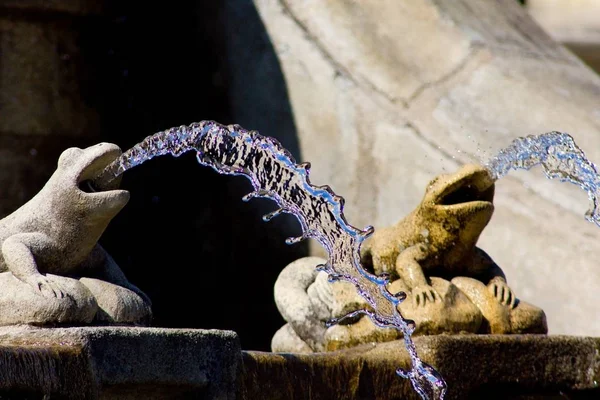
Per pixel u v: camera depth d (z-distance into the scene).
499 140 22.00
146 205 22.91
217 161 14.25
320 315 16.62
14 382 10.49
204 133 14.06
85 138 22.70
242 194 22.64
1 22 21.84
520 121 22.53
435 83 23.00
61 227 12.96
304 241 21.88
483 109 22.70
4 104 21.80
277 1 23.67
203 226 22.91
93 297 12.52
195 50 24.02
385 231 16.83
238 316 22.34
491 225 21.31
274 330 21.95
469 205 15.75
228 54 23.64
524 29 26.08
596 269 20.52
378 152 22.09
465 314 15.64
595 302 20.27
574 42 39.06
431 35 23.84
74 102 22.59
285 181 14.34
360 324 16.00
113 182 13.44
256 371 12.96
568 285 20.53
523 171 22.08
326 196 14.23
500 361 15.25
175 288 22.77
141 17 23.66
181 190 23.19
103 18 22.97
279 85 23.05
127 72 23.38
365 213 21.75
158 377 11.88
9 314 12.09
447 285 15.94
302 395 13.44
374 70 23.00
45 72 22.28
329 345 16.06
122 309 12.84
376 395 14.23
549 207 21.47
